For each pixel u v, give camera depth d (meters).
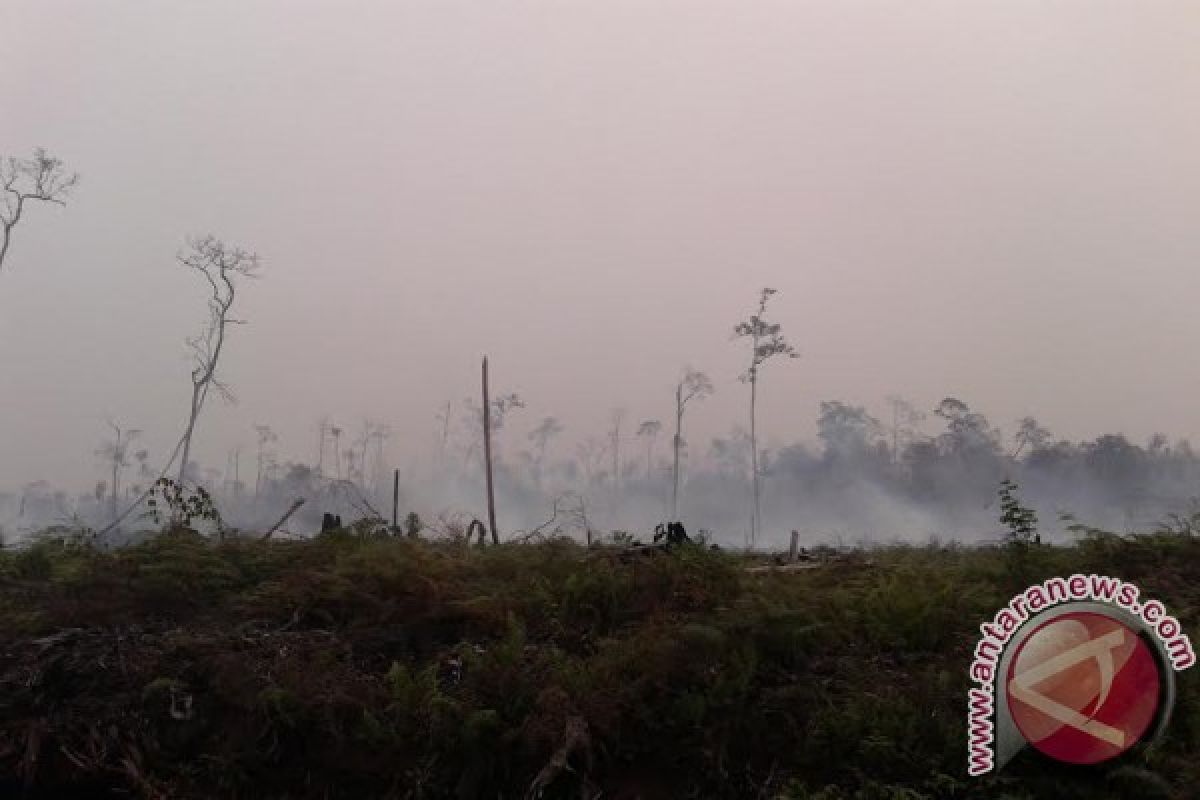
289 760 8.76
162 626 10.25
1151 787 7.45
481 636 10.39
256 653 9.66
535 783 8.20
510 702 8.95
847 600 10.61
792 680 9.28
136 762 8.62
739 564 12.11
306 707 8.83
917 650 9.80
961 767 8.08
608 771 8.63
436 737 8.64
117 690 9.22
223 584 11.24
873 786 7.94
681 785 8.56
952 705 8.64
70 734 8.84
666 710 8.86
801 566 13.16
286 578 11.13
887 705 8.63
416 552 11.71
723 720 8.73
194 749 8.84
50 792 8.69
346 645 9.90
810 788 8.30
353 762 8.66
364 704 8.94
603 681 9.16
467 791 8.40
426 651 10.10
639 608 10.83
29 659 9.48
